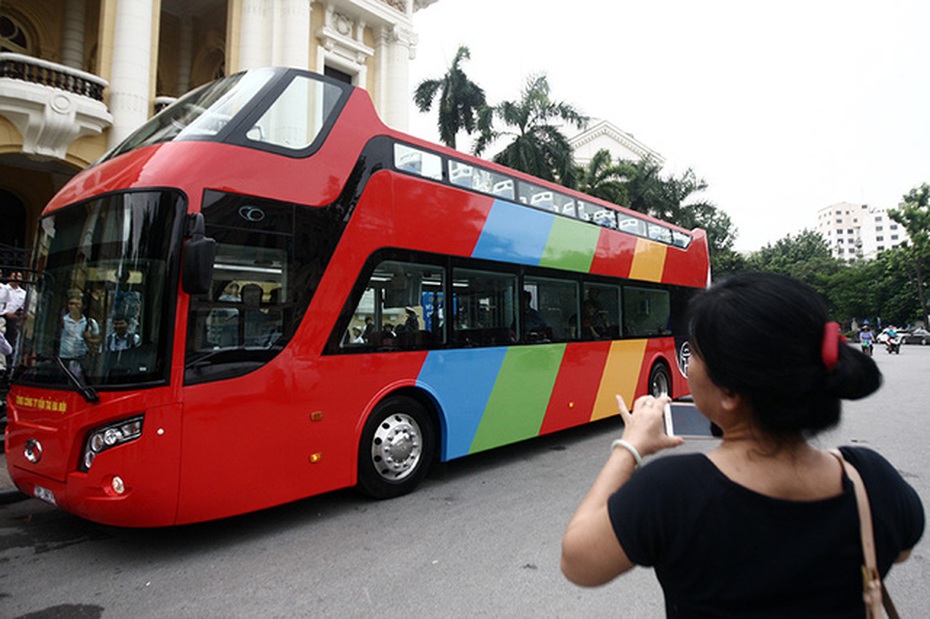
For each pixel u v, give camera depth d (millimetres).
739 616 1046
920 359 26891
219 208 4137
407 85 18453
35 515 5008
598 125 50906
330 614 3225
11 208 14406
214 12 16844
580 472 6363
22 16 14227
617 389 8469
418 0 19406
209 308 4031
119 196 4031
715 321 1140
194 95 5285
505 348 6500
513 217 6801
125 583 3645
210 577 3721
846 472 1128
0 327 8094
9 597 3467
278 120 4695
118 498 3658
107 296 3904
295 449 4461
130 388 3699
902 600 3424
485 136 24094
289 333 4484
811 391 1036
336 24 16938
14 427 4305
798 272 64312
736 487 1078
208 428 3955
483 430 6188
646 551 1103
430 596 3436
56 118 10547
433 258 5730
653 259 9688
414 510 5031
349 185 5035
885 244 129500
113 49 11844
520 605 3324
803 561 1022
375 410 5164
